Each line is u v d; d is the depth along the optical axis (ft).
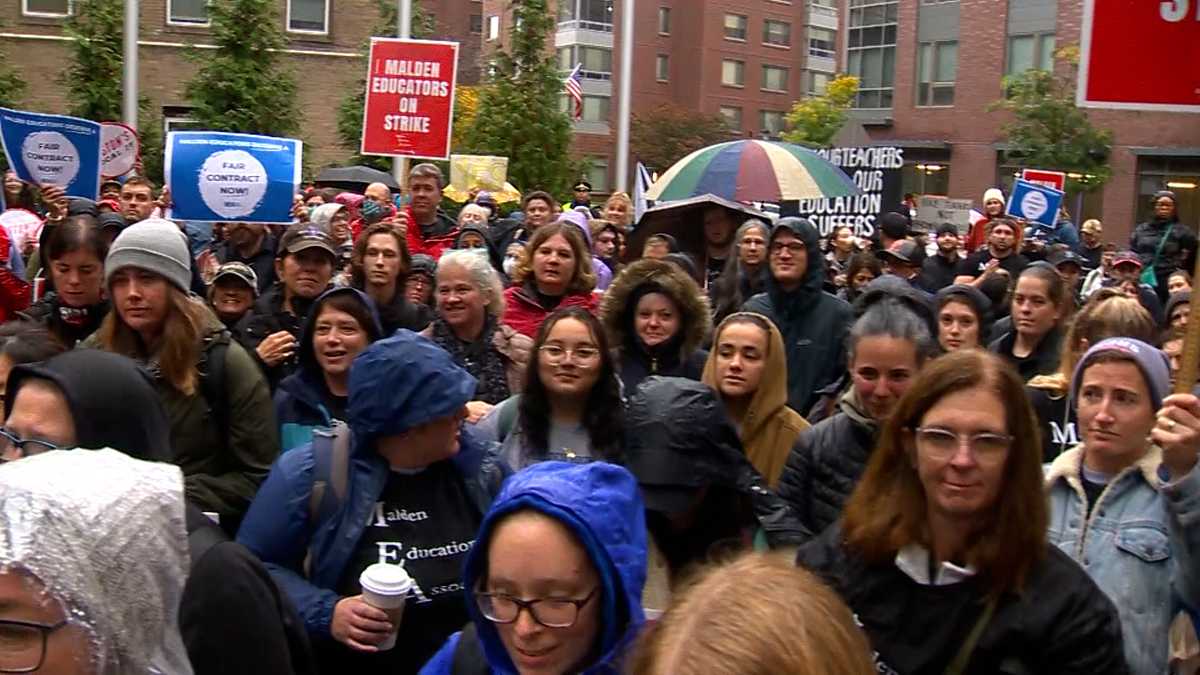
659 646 5.20
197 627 8.09
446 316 19.88
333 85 89.56
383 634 10.36
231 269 21.74
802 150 34.22
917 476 8.98
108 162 41.39
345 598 10.68
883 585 8.91
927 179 143.64
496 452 11.77
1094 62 13.97
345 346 15.71
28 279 26.84
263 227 30.94
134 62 51.03
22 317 17.87
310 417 15.98
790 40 212.23
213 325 15.08
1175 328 23.89
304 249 21.53
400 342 11.07
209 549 8.41
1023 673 8.48
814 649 4.99
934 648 8.62
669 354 18.20
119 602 6.09
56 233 17.30
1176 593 10.52
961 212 72.18
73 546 5.95
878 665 8.79
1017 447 8.68
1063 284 20.35
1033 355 20.48
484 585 7.97
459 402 10.96
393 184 55.93
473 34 225.35
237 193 28.99
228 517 14.56
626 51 61.67
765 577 5.35
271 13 70.64
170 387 14.52
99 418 8.63
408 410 10.78
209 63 70.18
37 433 8.52
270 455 14.93
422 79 34.32
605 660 7.73
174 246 14.79
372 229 22.27
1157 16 13.74
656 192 34.24
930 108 142.72
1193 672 10.61
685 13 203.51
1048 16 129.70
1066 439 15.66
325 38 89.15
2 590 5.81
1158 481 10.14
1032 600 8.51
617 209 41.14
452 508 11.26
